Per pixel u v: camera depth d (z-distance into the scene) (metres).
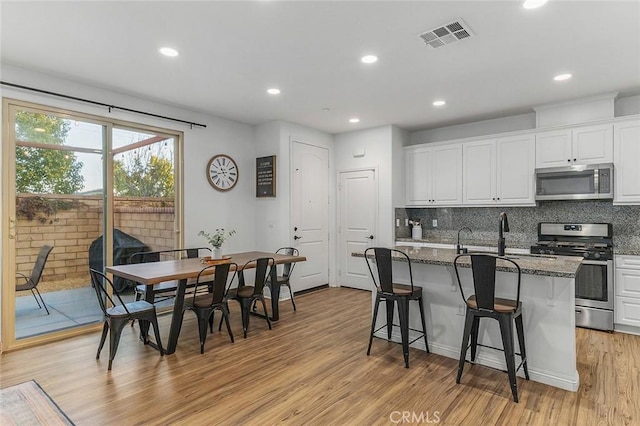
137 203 4.22
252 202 5.51
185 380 2.70
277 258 4.21
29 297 3.41
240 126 5.34
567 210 4.51
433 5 2.28
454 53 2.97
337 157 6.11
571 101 4.20
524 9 2.31
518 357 2.77
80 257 3.76
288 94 4.03
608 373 2.78
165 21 2.46
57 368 2.89
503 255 3.02
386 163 5.48
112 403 2.38
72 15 2.37
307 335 3.68
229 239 5.16
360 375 2.78
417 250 3.79
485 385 2.61
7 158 3.23
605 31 2.59
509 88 3.81
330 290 5.79
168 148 4.53
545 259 2.99
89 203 3.82
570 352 2.53
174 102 4.33
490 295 2.47
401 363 2.99
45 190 3.51
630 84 3.69
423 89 3.85
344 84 3.72
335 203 6.14
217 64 3.20
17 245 3.32
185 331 3.82
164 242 4.48
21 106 3.29
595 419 2.17
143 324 3.41
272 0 2.22
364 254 3.47
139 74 3.43
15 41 2.75
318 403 2.38
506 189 4.64
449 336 3.13
